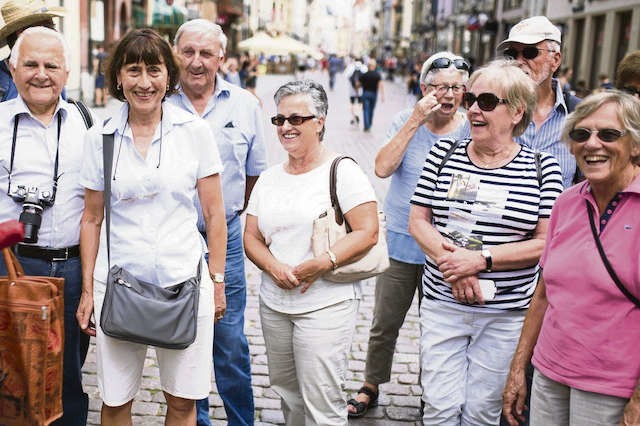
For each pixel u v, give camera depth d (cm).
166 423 309
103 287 291
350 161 316
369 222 309
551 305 257
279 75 6050
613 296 237
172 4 2572
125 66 278
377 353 421
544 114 369
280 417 414
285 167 325
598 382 240
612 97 239
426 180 322
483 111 299
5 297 270
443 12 5984
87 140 294
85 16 2069
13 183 316
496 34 4125
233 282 377
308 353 312
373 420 416
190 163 292
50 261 322
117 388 294
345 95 3475
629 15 2400
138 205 287
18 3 382
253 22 6575
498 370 311
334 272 305
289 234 312
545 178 302
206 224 312
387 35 10438
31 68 305
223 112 373
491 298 303
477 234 305
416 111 368
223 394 380
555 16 3072
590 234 244
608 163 238
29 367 270
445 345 319
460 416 321
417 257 399
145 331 279
